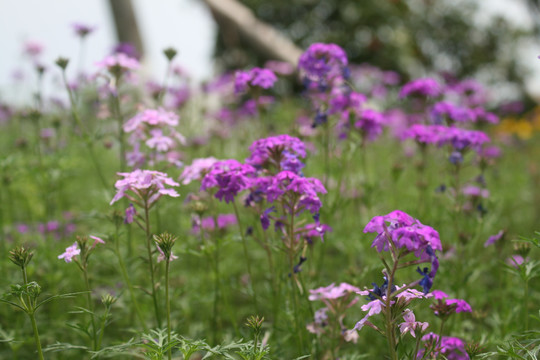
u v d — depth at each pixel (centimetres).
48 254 408
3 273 398
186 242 437
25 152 553
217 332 378
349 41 2234
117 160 724
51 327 379
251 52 1316
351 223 509
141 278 422
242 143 625
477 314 332
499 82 2366
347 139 425
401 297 219
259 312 422
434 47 2466
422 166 494
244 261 539
